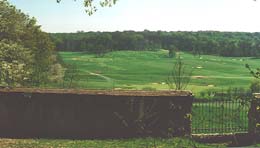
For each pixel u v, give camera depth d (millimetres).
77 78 46250
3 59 34188
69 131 18094
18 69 31562
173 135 17781
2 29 42219
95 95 18031
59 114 18141
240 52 192625
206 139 17172
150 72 161125
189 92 18031
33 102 18141
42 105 18141
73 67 55938
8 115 18156
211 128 17625
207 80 131375
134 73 157625
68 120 18125
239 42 188875
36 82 39094
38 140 16891
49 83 43844
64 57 186000
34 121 18156
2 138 17203
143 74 155625
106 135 18016
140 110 18016
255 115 9516
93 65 169375
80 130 18094
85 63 172000
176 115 17875
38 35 48844
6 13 43250
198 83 122750
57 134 18078
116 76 144750
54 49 53156
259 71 7836
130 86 116438
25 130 18156
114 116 18047
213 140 17156
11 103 18156
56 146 15719
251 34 194875
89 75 137000
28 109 18156
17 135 17938
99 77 136500
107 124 18078
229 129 17094
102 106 18078
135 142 16844
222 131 17250
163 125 17922
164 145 16219
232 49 196250
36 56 47625
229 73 155250
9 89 18328
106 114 18078
